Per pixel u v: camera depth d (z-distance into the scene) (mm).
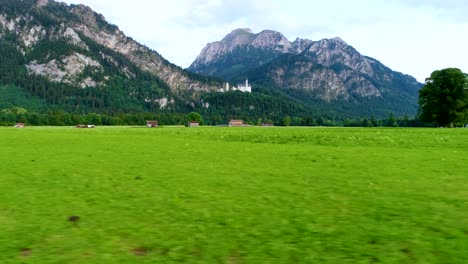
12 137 53469
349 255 9477
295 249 9859
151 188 17172
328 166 23734
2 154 30312
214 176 20203
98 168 22922
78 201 14781
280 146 38875
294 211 13305
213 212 13219
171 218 12547
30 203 14461
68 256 9430
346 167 23234
